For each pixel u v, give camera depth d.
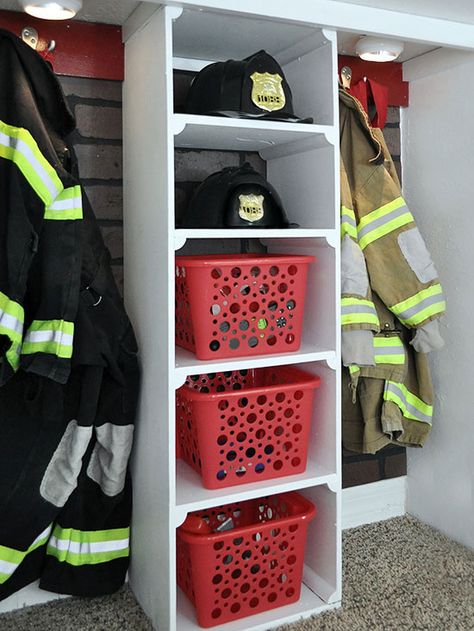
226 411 1.76
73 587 1.88
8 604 1.89
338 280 1.86
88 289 1.75
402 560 2.16
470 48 2.02
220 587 1.77
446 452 2.32
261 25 1.77
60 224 1.65
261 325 1.83
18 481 1.76
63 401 1.76
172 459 1.66
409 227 2.09
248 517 2.14
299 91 1.98
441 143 2.25
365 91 2.19
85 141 1.97
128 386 1.84
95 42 1.91
